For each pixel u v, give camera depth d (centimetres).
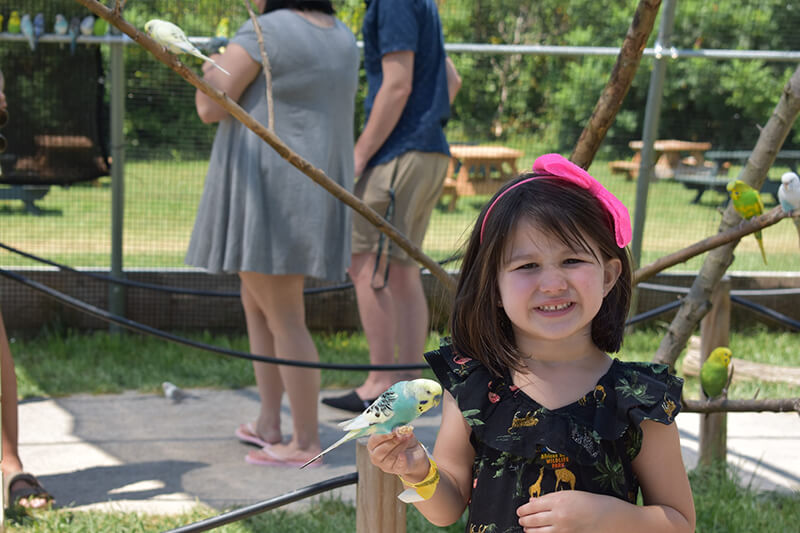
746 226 246
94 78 559
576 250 156
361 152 426
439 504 163
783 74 696
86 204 754
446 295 264
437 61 432
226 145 345
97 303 573
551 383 164
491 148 847
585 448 158
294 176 340
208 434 411
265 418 395
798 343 579
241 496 341
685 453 402
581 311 157
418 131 424
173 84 609
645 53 556
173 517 315
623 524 152
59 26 541
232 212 341
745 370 499
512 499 161
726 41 702
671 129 739
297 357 364
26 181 559
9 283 561
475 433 165
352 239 438
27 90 551
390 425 145
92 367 501
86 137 562
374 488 191
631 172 902
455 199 893
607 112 238
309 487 206
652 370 167
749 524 313
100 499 334
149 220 746
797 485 366
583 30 841
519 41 817
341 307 588
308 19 346
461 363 172
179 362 514
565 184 163
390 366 308
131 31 199
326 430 421
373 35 426
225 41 439
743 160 768
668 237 835
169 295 576
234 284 584
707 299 284
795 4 679
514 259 159
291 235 341
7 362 323
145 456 381
